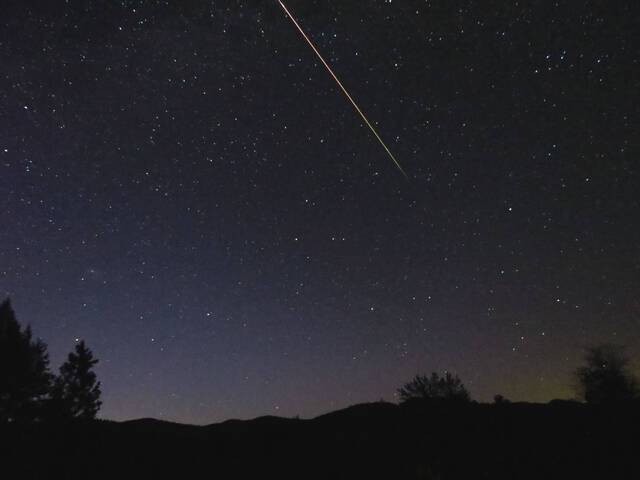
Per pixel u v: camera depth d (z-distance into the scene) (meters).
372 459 16.06
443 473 14.33
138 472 16.92
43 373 21.50
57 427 19.55
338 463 16.19
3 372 20.19
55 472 16.75
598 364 20.03
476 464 14.65
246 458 17.81
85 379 21.50
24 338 21.59
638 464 13.30
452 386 21.84
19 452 17.67
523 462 14.43
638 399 18.52
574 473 13.45
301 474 15.75
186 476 16.48
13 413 20.23
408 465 15.13
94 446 19.16
